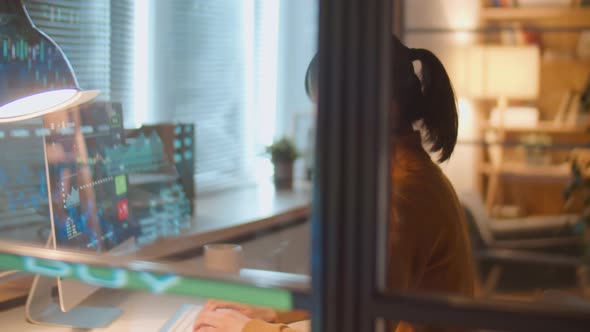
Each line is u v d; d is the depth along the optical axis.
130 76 2.95
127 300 1.41
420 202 1.15
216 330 1.21
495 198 4.63
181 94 3.28
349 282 0.59
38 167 1.85
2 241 0.82
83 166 1.40
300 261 1.96
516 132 4.65
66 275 0.74
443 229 1.15
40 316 1.28
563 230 3.63
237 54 3.67
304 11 3.95
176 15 3.23
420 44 4.58
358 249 0.59
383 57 0.58
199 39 3.39
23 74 1.15
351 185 0.59
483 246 3.70
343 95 0.59
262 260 1.96
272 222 2.43
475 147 4.60
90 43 2.61
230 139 3.62
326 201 0.60
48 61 1.18
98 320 1.27
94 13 2.63
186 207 2.33
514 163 4.63
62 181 1.28
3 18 1.17
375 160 0.58
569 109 4.45
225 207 2.66
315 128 0.59
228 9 3.57
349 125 0.59
